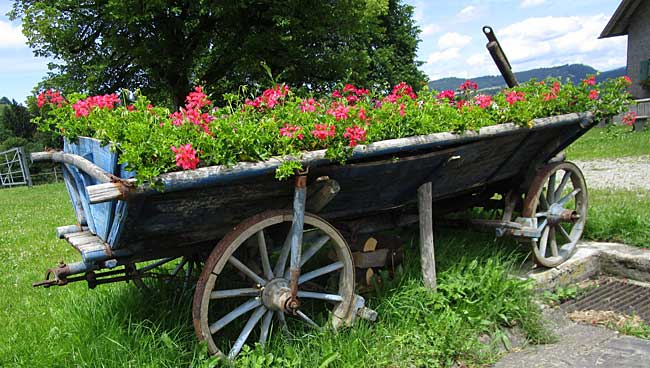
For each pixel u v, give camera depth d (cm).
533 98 477
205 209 315
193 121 311
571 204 710
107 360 328
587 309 475
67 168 396
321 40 1769
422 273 434
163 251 345
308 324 377
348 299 380
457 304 420
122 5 1364
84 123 361
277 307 348
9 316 446
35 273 593
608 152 1430
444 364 374
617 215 615
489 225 521
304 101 391
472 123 396
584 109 495
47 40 1565
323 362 337
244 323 384
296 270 338
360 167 350
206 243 364
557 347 405
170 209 298
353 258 418
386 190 399
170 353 334
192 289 418
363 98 420
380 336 377
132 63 1653
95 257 313
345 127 333
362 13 1712
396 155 373
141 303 404
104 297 426
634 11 2322
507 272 470
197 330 324
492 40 566
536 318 433
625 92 509
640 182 955
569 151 1523
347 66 1705
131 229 299
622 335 421
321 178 336
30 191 1930
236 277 423
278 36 1532
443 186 451
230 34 1627
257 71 1611
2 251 732
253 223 327
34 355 348
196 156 280
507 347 404
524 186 528
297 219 331
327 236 373
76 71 1612
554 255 528
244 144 296
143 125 287
